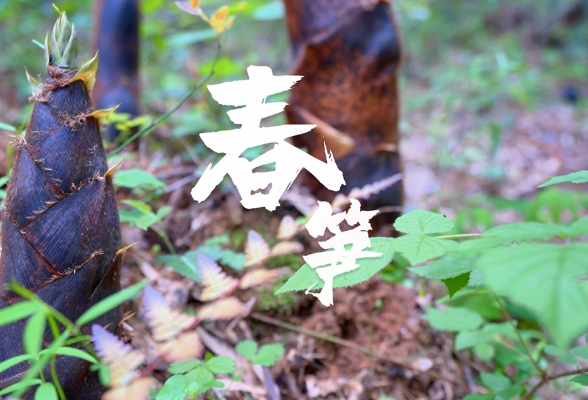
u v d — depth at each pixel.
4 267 1.05
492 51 5.12
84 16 3.22
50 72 1.05
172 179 1.77
